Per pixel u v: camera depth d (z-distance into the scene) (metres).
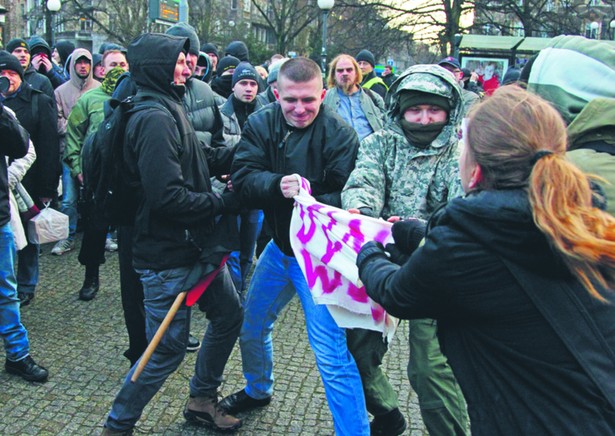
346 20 28.41
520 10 26.78
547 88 2.11
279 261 3.05
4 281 3.61
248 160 2.93
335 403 2.74
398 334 4.59
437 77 2.66
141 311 3.38
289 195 2.76
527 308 1.52
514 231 1.50
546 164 1.46
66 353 4.09
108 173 2.87
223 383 3.75
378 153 2.82
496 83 15.26
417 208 2.77
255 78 5.34
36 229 4.15
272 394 3.58
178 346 2.94
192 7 31.81
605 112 1.83
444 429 2.64
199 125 4.25
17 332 3.67
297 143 2.89
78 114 5.50
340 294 2.62
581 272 1.45
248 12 50.75
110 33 30.09
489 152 1.55
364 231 2.55
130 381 2.88
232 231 2.99
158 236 2.83
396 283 1.69
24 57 6.28
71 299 5.09
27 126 5.04
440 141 2.72
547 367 1.52
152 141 2.70
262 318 3.21
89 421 3.32
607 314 1.54
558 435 1.50
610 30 28.30
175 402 3.51
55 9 19.30
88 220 4.89
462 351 1.65
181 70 2.89
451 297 1.58
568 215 1.41
